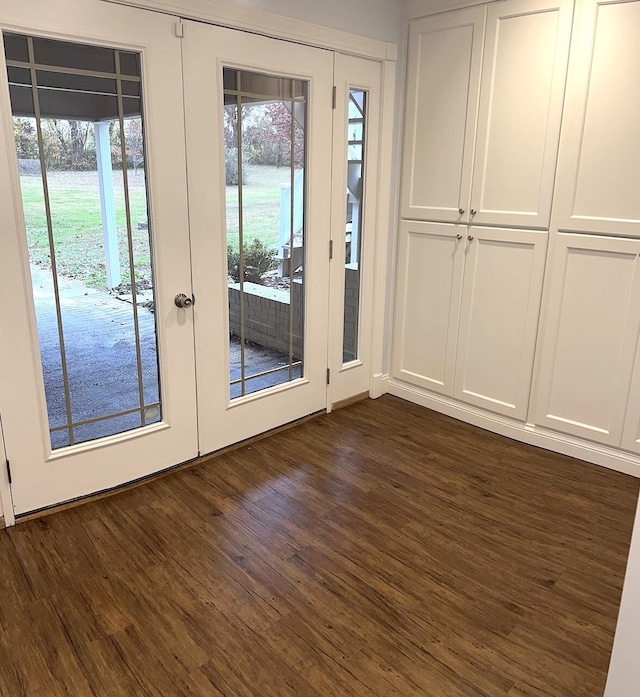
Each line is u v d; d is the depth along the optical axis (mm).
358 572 2113
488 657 1751
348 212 3287
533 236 2879
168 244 2480
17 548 2195
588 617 1916
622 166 2551
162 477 2721
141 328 2520
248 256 2840
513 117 2840
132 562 2137
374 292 3523
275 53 2660
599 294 2727
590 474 2828
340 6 2869
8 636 1795
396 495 2621
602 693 1633
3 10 1901
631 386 2717
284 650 1761
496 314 3113
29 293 2152
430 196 3277
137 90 2281
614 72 2500
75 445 2434
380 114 3230
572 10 2557
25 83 2010
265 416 3129
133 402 2574
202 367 2756
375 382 3695
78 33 2066
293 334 3180
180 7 2293
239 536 2301
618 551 2256
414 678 1673
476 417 3332
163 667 1693
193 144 2469
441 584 2059
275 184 2859
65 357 2320
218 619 1876
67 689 1619
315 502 2553
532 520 2451
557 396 2973
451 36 2996
